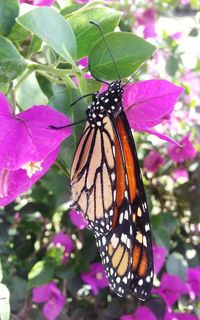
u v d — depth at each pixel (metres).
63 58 0.06
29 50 0.07
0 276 0.08
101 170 0.07
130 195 0.08
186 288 0.13
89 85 0.07
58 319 0.15
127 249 0.08
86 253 0.14
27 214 0.15
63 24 0.06
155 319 0.13
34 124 0.06
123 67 0.07
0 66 0.06
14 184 0.06
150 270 0.08
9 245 0.16
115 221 0.08
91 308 0.15
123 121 0.07
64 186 0.13
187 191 0.16
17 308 0.14
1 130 0.06
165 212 0.15
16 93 0.07
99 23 0.07
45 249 0.15
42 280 0.13
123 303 0.14
